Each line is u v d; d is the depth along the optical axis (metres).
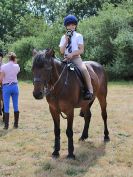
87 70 7.17
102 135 8.73
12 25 44.53
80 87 6.88
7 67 9.39
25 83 24.44
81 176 5.96
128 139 8.39
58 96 6.52
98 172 6.16
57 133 6.98
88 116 8.12
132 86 20.61
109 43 25.30
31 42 28.89
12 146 7.84
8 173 6.15
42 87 6.02
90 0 41.62
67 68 6.72
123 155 7.05
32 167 6.44
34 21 36.31
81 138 8.18
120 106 13.20
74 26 6.86
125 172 6.14
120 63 24.16
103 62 25.84
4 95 9.51
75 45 6.77
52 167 6.39
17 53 29.31
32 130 9.38
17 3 45.91
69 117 6.71
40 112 12.13
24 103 14.16
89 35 25.75
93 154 7.16
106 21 25.33
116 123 10.16
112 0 39.09
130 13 26.28
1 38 44.22
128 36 23.61
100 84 7.96
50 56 6.24
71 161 6.68
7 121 9.53
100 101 8.19
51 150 7.44
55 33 28.53
